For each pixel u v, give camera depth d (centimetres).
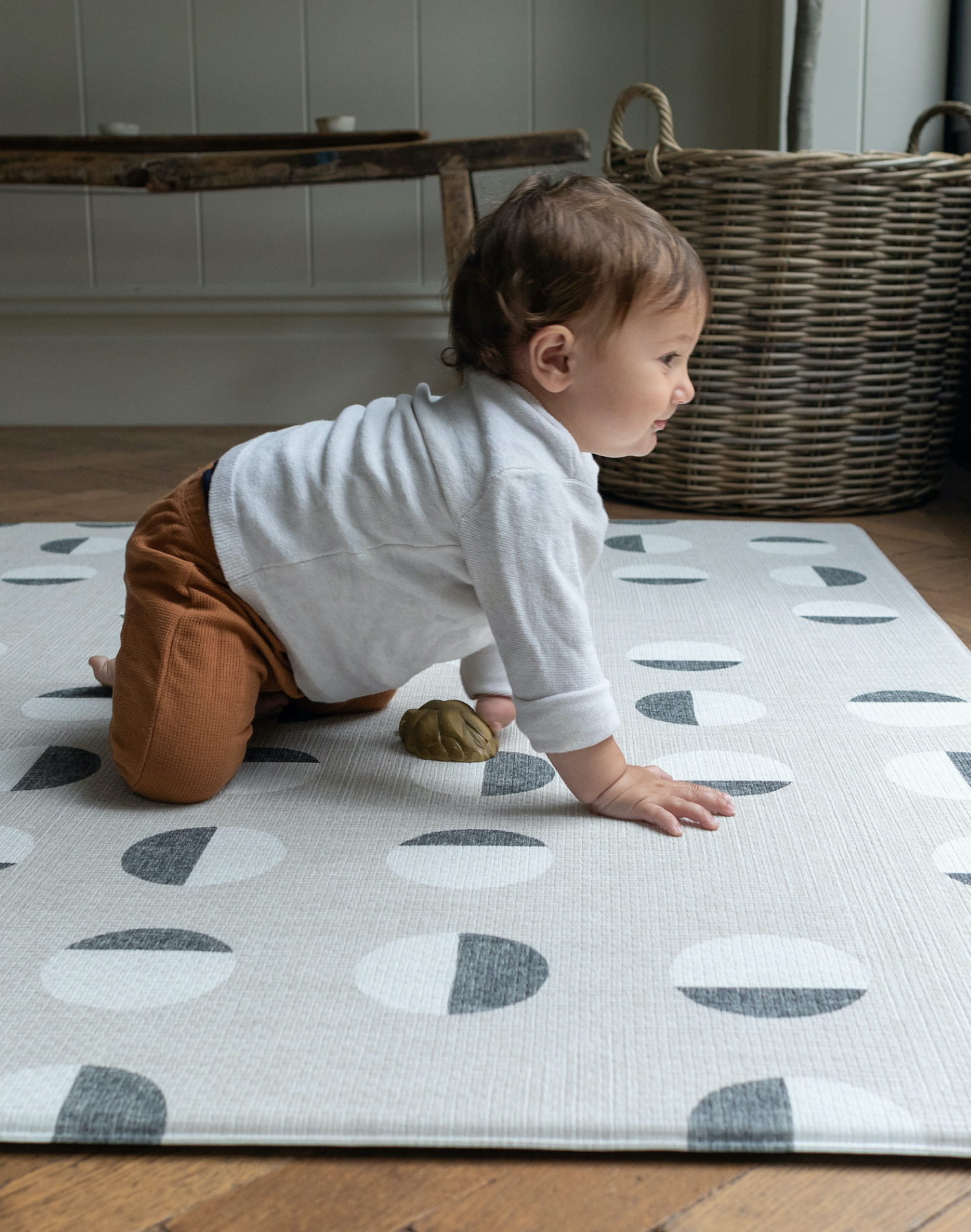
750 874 67
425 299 241
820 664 100
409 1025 54
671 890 65
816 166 146
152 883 66
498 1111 49
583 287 71
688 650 104
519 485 71
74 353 247
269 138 197
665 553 138
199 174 188
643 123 235
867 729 87
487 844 71
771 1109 49
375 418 79
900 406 161
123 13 234
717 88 233
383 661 83
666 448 163
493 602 73
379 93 236
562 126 236
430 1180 47
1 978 57
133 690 76
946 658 101
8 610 115
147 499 168
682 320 74
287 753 85
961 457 204
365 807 76
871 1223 45
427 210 238
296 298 242
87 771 81
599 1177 47
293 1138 48
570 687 72
